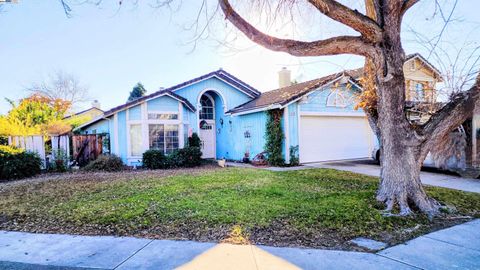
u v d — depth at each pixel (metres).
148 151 12.81
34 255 3.60
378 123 5.97
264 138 13.66
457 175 9.43
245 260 3.36
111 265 3.30
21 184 8.95
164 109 13.82
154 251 3.65
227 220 4.69
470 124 8.99
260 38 5.64
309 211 5.11
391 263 3.26
